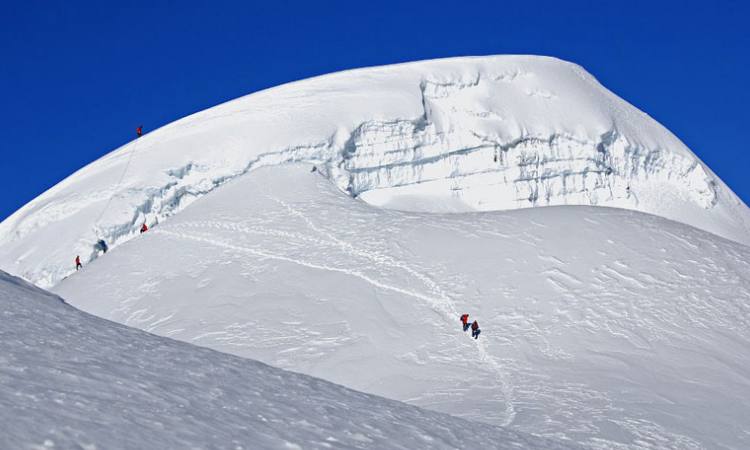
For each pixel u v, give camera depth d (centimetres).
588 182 8231
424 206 7706
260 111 8069
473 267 4612
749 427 2947
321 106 8006
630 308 4188
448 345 3812
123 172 7625
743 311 4256
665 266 4662
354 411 1617
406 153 7888
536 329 3972
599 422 2797
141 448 1120
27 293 1928
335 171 7519
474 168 8044
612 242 4897
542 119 8362
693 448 2644
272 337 3991
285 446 1291
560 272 4538
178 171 7419
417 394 3241
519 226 5122
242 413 1410
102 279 5184
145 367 1537
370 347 3806
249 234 5378
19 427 1066
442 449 1516
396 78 8494
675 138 9075
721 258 4859
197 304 4541
